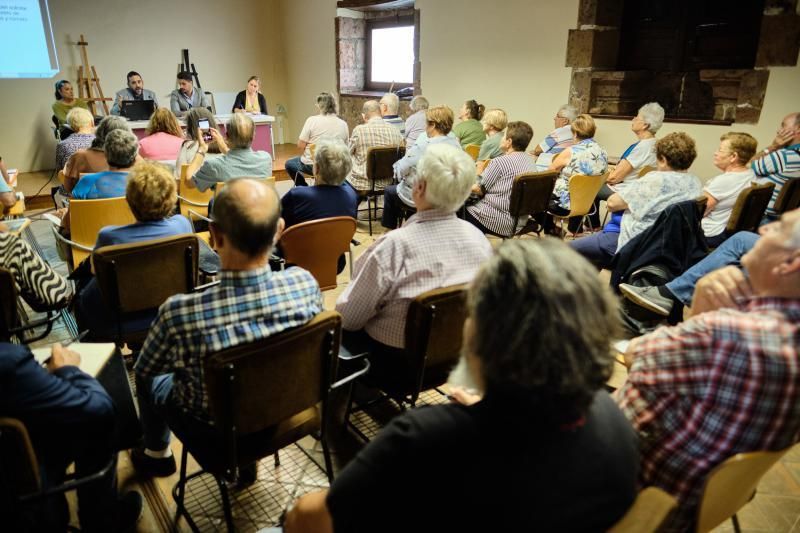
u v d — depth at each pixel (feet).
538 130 18.51
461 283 5.34
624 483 2.35
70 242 8.20
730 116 14.89
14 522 3.32
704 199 7.79
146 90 22.61
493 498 2.19
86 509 4.42
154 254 5.98
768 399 2.70
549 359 2.13
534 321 2.16
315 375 4.33
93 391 3.76
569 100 17.28
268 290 3.98
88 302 6.47
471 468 2.23
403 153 14.07
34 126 22.29
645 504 2.42
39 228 14.75
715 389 2.82
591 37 16.19
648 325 7.10
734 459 2.66
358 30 25.55
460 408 2.39
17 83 21.57
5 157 21.91
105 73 23.62
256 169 10.43
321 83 26.94
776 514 5.48
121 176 8.72
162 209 6.34
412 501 2.33
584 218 13.34
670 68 16.20
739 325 2.77
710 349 2.84
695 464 2.99
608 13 16.31
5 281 5.06
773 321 2.72
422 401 7.14
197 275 6.59
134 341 6.51
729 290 3.51
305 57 27.37
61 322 8.85
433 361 5.20
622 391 3.36
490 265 2.38
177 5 24.73
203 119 13.04
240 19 26.78
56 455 3.73
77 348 4.63
